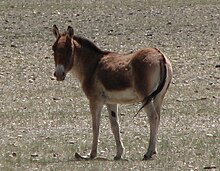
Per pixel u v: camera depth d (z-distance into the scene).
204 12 85.88
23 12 87.38
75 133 43.78
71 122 47.16
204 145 38.19
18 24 82.56
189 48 71.38
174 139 40.47
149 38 75.94
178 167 32.66
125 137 41.84
